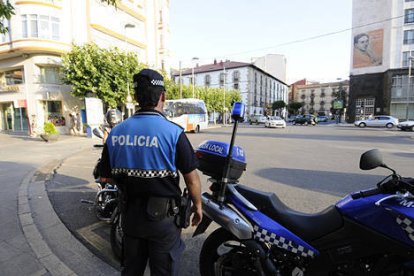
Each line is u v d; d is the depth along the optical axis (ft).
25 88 68.85
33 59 67.10
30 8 63.57
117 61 66.03
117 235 10.23
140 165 5.56
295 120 141.69
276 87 262.06
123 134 5.74
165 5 114.52
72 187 20.16
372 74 140.46
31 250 10.98
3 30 17.66
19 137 60.95
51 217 14.32
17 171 25.85
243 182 21.30
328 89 336.08
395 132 77.00
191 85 130.11
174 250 6.01
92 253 10.83
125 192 5.89
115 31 85.51
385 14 133.59
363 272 6.32
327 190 19.08
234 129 7.46
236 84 199.62
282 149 40.11
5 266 9.87
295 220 7.19
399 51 129.80
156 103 5.92
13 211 15.10
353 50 146.20
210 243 8.21
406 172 24.31
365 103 144.97
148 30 105.40
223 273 7.86
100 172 6.50
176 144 5.65
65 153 37.86
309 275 6.89
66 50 68.03
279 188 19.62
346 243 6.47
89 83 62.13
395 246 5.85
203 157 7.96
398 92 130.52
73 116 69.92
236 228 7.23
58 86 69.97
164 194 5.71
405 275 5.92
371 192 6.52
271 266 6.95
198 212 6.30
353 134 68.59
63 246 11.37
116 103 67.46
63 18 67.97
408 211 5.68
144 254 6.07
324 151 37.91
